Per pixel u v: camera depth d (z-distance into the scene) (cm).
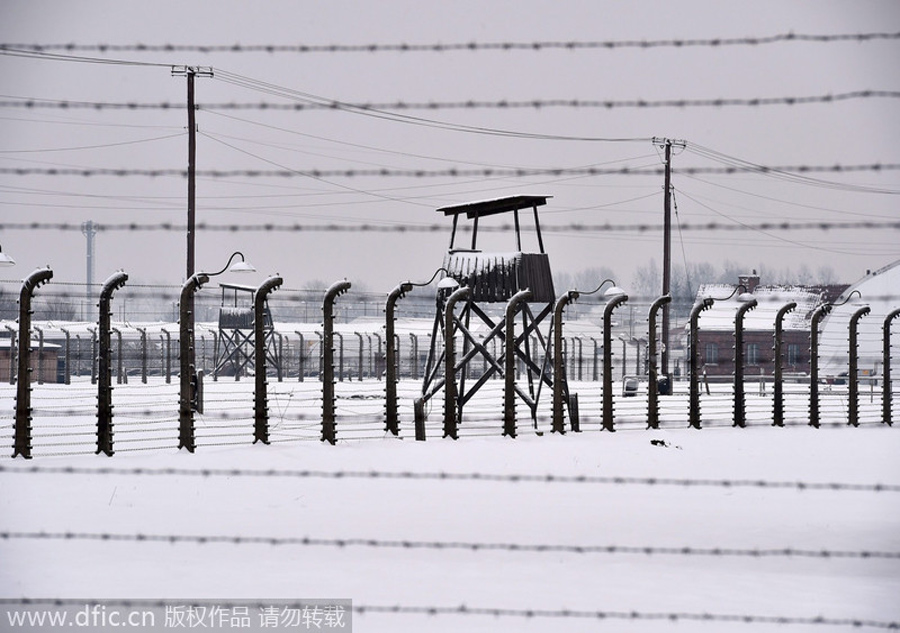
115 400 10731
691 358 8362
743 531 3897
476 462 6006
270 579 2992
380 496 4644
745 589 2934
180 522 3978
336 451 6056
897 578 3105
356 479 5200
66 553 3347
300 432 7581
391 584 2939
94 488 4744
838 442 7538
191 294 6053
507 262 8194
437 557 3341
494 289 8219
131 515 4119
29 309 5634
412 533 3762
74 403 10338
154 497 4550
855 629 2480
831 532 3900
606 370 7681
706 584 2991
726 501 4669
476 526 3903
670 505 4500
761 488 5172
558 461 6156
